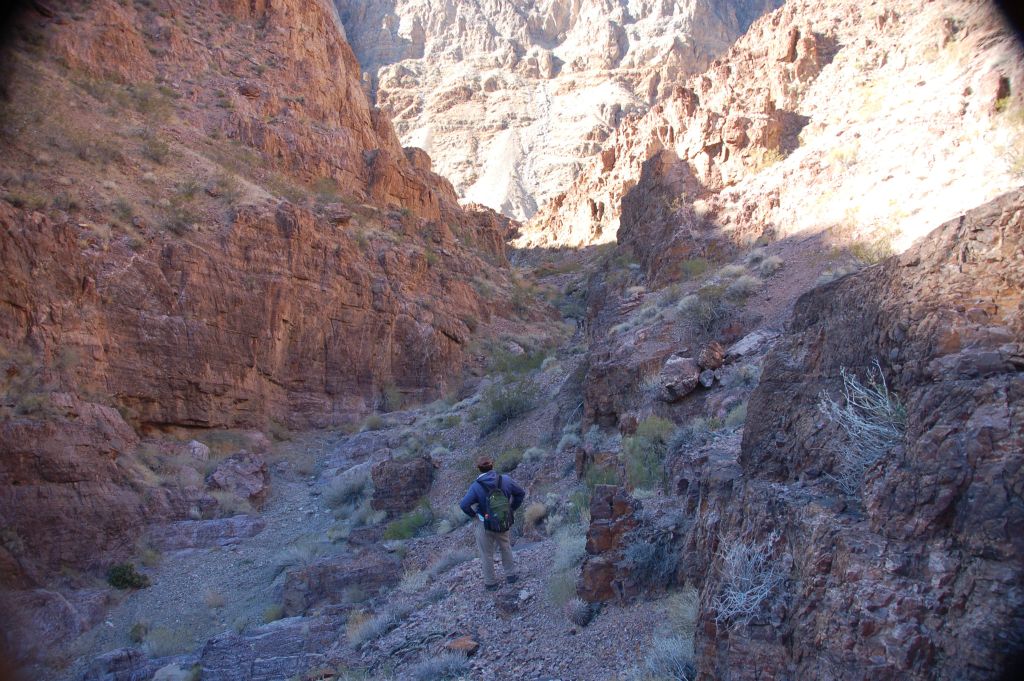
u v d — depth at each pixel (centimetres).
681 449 958
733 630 445
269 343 2738
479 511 897
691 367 1227
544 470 1405
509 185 13438
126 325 2295
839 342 527
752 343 1295
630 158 6012
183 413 2388
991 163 1423
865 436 445
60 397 1698
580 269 5709
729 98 2747
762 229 1928
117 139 2847
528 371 2630
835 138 2016
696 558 629
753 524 496
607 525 779
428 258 3938
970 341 403
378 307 3206
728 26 18712
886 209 1568
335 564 1193
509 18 18338
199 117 3469
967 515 336
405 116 16400
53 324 2092
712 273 1861
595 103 15525
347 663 844
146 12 3794
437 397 3272
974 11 2016
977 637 305
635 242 2733
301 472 2378
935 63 2002
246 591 1368
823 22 2691
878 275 506
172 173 2883
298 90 4216
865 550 376
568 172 13738
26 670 1108
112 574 1434
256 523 1762
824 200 1789
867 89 2200
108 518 1540
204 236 2670
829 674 365
